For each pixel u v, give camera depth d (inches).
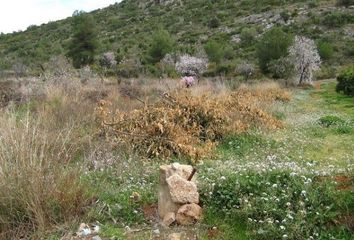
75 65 1984.5
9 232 179.9
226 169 248.8
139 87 752.3
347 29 2237.9
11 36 3506.4
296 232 172.9
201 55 1620.3
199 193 208.4
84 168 239.0
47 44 2827.3
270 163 281.6
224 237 179.3
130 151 304.0
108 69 1422.2
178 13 3412.9
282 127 475.8
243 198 197.0
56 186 194.1
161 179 206.5
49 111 352.5
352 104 735.1
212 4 3393.2
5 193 185.9
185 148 322.3
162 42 1845.5
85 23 2086.6
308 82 1211.2
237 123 406.3
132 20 3545.8
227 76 1402.6
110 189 226.1
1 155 197.5
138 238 179.5
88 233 183.2
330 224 179.5
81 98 487.8
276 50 1408.7
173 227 189.5
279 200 192.1
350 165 277.7
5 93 509.0
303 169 247.1
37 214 180.7
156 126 339.3
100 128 346.3
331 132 447.5
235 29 2674.7
